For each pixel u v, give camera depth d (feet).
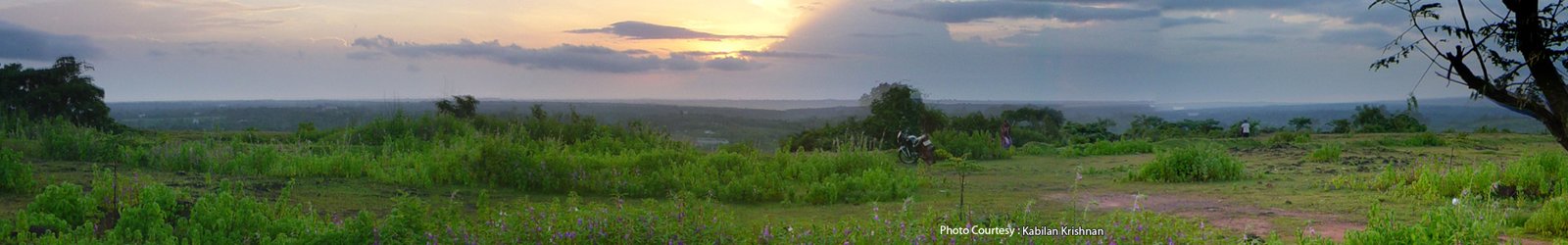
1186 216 34.65
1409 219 32.71
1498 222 25.44
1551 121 17.81
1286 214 34.81
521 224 23.68
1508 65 17.94
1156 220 24.16
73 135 51.49
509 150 44.91
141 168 46.26
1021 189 45.96
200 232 22.45
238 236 22.93
